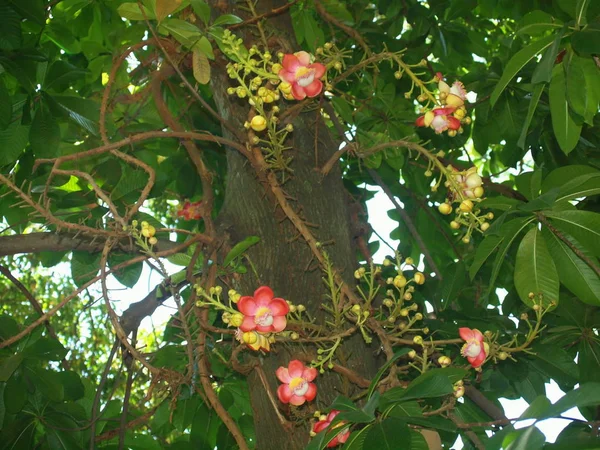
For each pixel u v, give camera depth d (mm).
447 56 3895
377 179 3197
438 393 1365
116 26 3406
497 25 4285
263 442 2102
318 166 2369
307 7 3164
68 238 2475
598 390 1186
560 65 1774
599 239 1812
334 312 1778
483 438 2432
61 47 3314
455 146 3609
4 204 3141
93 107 2742
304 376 1671
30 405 2572
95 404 2396
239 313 1625
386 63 3467
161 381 1960
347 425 1411
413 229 3113
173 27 1970
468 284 2959
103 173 2887
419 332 2410
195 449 2891
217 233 2273
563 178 1895
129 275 2887
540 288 1862
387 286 2738
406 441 1315
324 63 2178
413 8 3609
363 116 3100
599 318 2541
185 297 3275
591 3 1598
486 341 1805
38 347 2506
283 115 2195
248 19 2531
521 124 3154
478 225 1938
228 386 2980
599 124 2873
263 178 2027
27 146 3010
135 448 2895
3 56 2553
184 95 3295
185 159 3551
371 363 2133
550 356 2381
